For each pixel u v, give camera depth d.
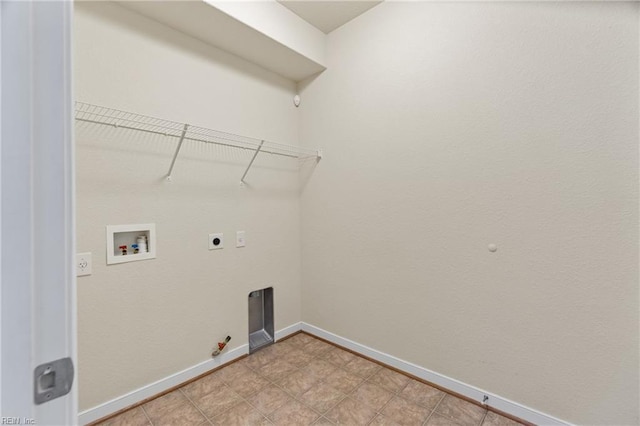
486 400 1.64
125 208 1.64
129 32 1.66
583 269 1.35
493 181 1.59
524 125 1.49
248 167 2.14
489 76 1.59
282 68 2.38
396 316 2.03
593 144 1.31
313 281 2.58
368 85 2.13
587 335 1.35
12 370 0.40
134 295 1.68
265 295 2.51
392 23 1.99
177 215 1.86
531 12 1.45
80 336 1.51
